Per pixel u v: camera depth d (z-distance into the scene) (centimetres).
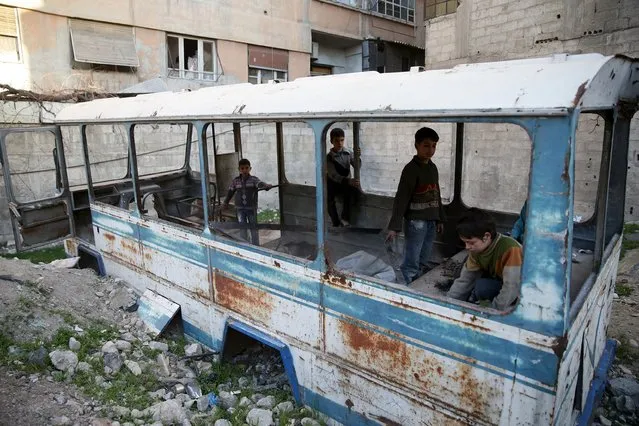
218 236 377
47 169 835
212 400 348
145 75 1227
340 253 426
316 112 275
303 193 559
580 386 262
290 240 440
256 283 346
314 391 318
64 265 596
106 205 532
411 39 1986
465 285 266
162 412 317
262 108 312
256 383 378
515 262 240
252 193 521
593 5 804
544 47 884
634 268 610
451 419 246
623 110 323
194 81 1327
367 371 281
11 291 450
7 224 812
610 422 330
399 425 270
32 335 401
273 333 341
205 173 375
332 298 293
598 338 318
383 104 245
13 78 1024
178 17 1266
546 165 195
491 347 225
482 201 1004
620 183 355
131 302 490
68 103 872
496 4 948
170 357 407
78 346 396
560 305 200
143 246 477
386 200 502
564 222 194
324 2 1628
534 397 214
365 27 1791
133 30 1198
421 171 340
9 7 1007
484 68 241
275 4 1477
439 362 246
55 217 604
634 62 251
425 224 352
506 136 944
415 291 252
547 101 190
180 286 432
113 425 301
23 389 327
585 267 324
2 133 544
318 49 1789
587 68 197
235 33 1388
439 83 233
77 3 1092
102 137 886
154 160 945
